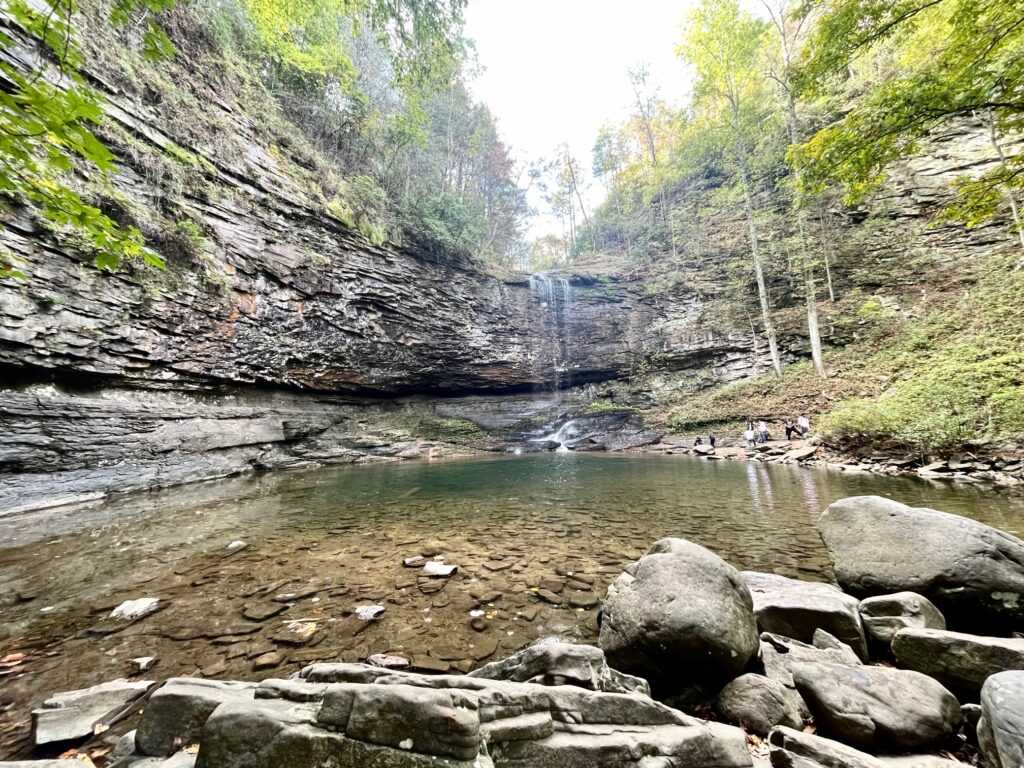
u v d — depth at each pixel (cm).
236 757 160
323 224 1612
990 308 1342
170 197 1126
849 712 209
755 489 870
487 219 2858
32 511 791
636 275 2750
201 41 1277
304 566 483
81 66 947
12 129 254
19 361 843
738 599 285
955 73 563
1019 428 814
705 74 2012
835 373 1667
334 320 1662
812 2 705
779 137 2091
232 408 1380
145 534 621
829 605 305
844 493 775
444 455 1998
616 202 3438
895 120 585
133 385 1084
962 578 314
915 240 1728
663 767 177
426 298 2064
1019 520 531
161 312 1111
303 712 176
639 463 1472
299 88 1736
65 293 905
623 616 282
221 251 1263
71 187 898
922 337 1456
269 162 1436
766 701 231
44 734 213
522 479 1148
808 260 1808
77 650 310
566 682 221
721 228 2477
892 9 616
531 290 2588
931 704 214
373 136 1977
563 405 2547
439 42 1645
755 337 2128
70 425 919
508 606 378
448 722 162
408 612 368
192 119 1199
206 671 282
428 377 2227
